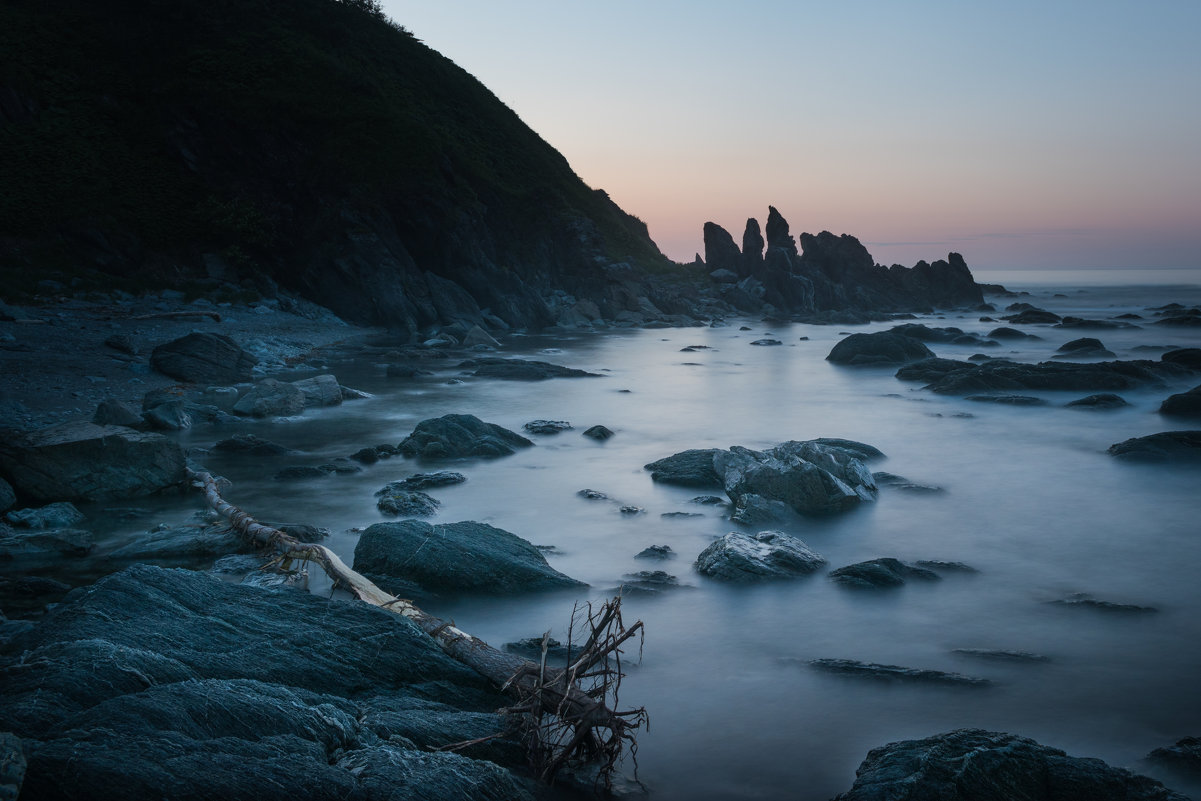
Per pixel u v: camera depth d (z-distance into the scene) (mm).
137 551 11391
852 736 7383
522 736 6723
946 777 5871
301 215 48750
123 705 5535
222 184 49844
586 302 57406
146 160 50156
